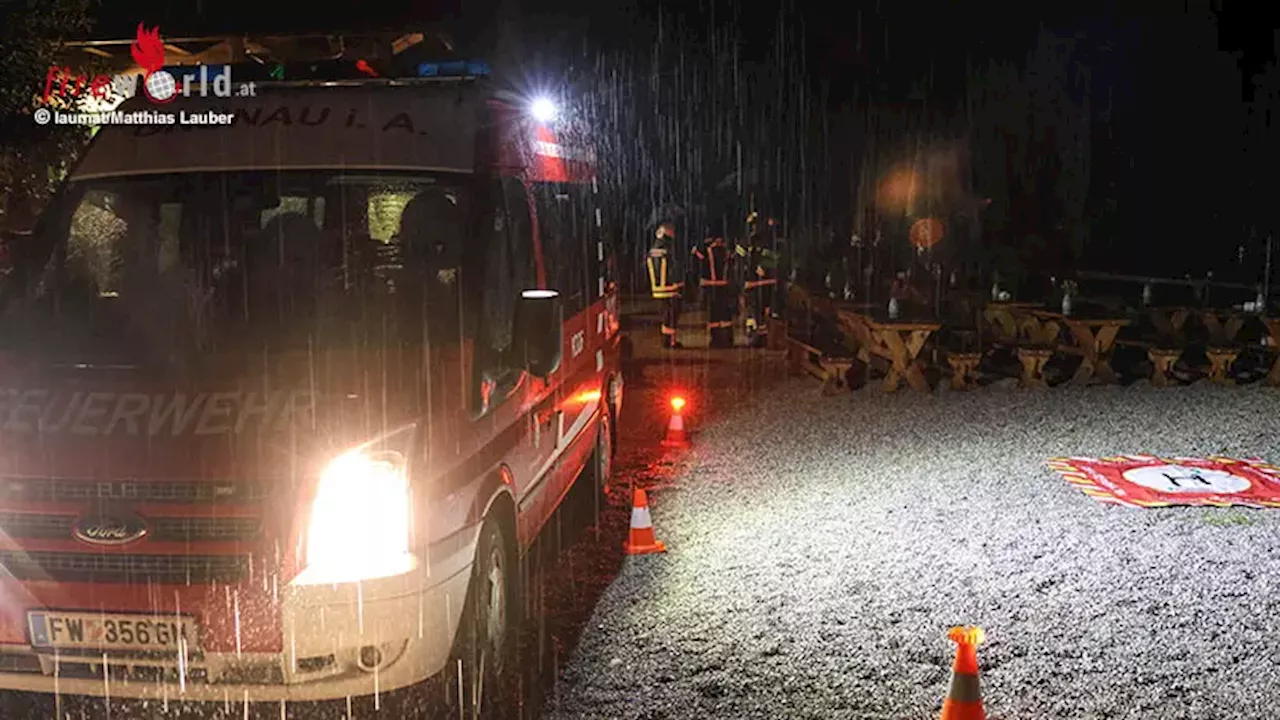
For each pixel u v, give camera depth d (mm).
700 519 6867
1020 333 13719
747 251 16328
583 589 5551
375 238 4676
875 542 6250
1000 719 3990
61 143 7238
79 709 4023
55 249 4637
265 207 4605
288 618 3424
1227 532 6273
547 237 5617
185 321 4305
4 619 3516
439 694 4121
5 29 6949
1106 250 20078
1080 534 6285
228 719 3990
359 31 8961
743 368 13555
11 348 4207
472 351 4090
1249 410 9992
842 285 17516
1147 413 9930
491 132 4824
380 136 4699
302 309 4316
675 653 4676
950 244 20859
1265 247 18156
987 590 5383
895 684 4320
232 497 3422
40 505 3484
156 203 4637
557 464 5633
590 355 6734
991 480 7633
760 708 4129
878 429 9602
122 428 3572
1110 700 4133
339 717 4031
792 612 5141
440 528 3680
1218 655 4539
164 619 3449
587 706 4172
